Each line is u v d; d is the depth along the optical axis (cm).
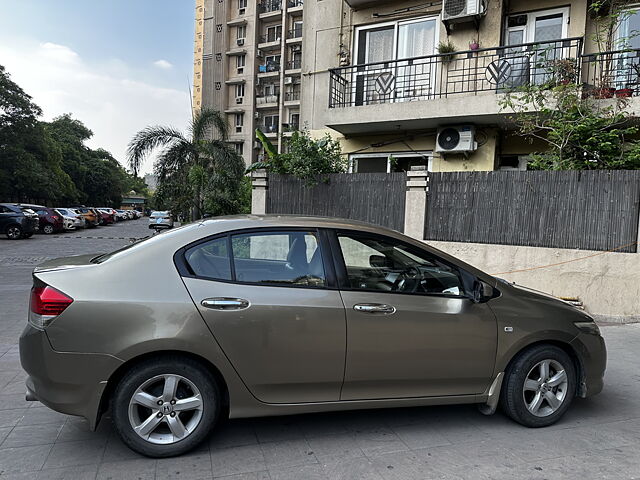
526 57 877
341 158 969
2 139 2973
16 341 537
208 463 279
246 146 4306
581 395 349
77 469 270
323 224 323
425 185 779
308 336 291
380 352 302
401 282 322
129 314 270
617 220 664
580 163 727
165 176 1461
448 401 322
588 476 271
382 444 308
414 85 1005
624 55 875
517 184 722
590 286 679
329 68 1105
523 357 331
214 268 294
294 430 327
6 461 278
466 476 269
